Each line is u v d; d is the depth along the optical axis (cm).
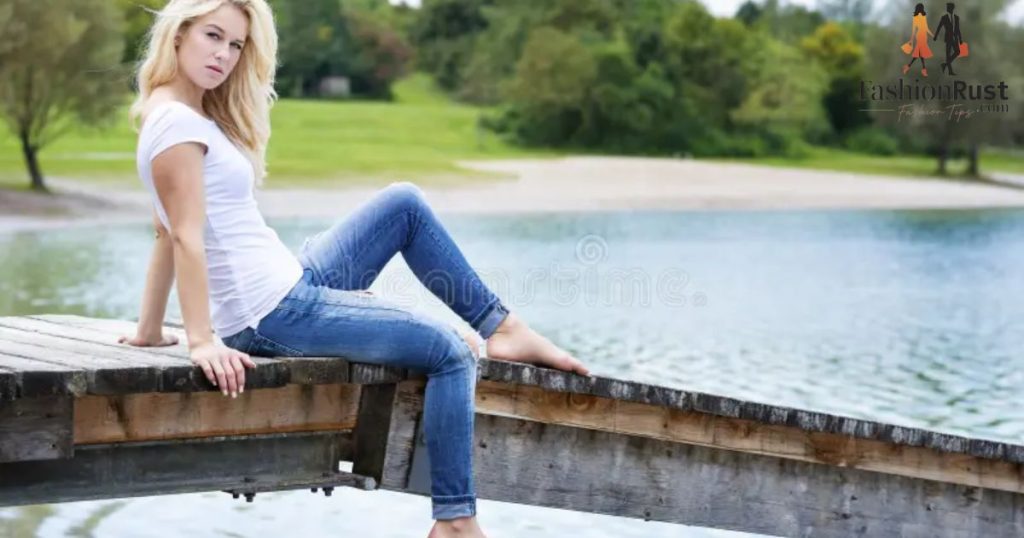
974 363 1830
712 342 1994
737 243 4238
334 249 673
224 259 622
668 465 732
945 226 5262
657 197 6606
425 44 11794
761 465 754
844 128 10112
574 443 709
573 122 9950
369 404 651
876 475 780
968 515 801
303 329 621
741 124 9975
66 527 945
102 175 6194
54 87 6047
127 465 583
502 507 1029
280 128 9069
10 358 575
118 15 6331
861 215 5916
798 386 1619
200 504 1011
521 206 5984
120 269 2961
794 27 11569
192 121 607
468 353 632
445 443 629
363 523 978
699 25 10162
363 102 10844
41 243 3797
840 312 2469
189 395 592
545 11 11038
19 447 542
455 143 9388
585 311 2384
